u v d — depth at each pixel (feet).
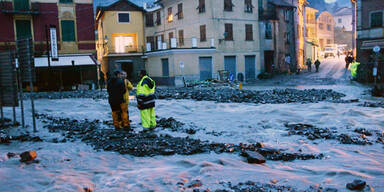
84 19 109.40
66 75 106.42
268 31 131.54
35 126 29.66
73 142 24.00
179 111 42.73
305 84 93.35
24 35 102.32
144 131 28.27
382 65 86.43
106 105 52.80
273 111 39.47
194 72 114.01
